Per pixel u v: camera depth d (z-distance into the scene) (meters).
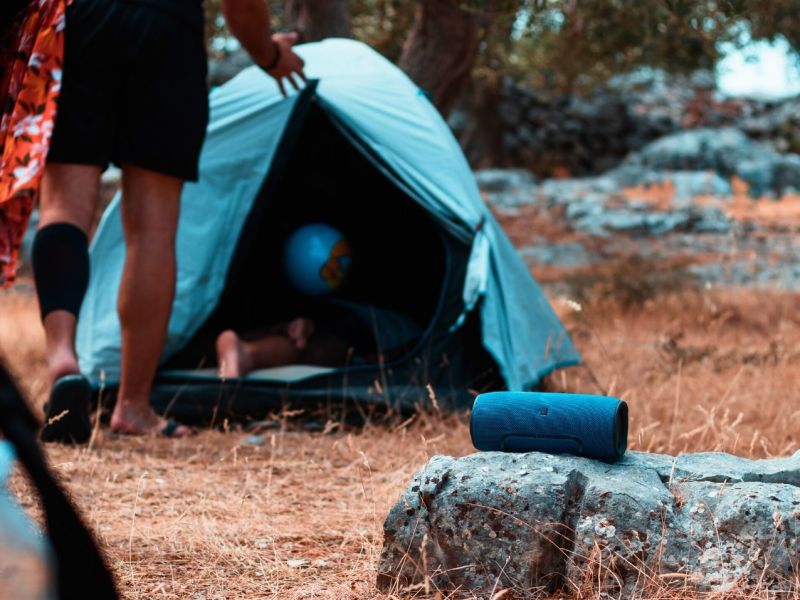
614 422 2.52
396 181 5.30
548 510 2.35
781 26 8.41
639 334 7.71
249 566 2.67
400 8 10.17
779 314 8.76
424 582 2.36
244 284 5.82
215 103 5.62
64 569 0.78
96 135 4.25
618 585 2.30
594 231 17.38
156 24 4.30
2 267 3.84
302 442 4.40
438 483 2.43
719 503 2.34
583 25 9.07
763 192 23.36
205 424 4.85
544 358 5.30
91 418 4.80
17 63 3.89
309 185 6.11
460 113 27.86
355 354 5.39
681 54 10.90
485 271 4.87
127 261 4.43
